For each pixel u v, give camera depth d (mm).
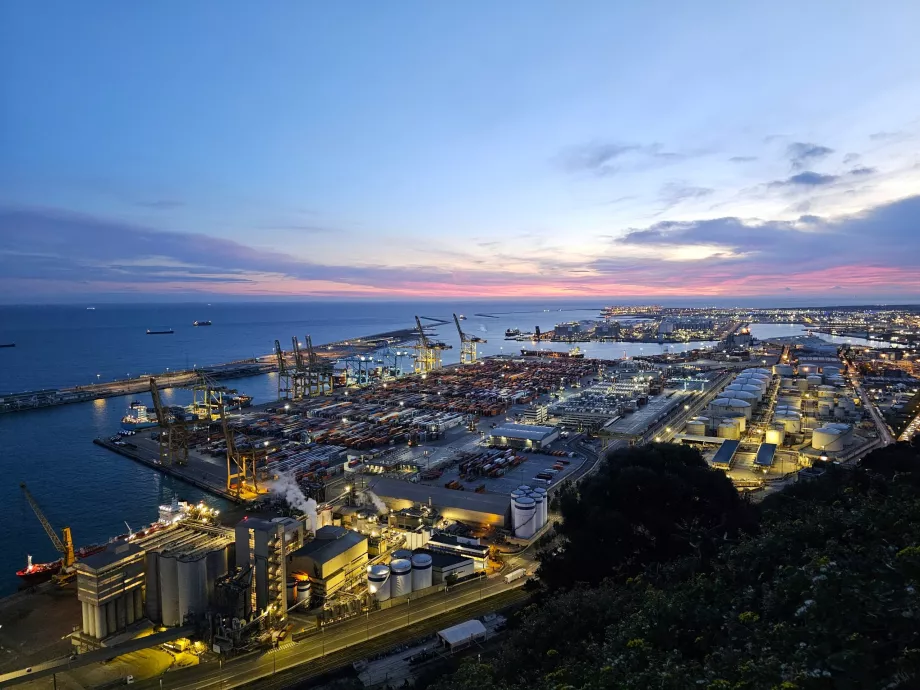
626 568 57750
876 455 89812
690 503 65375
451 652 60469
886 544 37781
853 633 24891
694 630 34188
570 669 34719
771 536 44562
